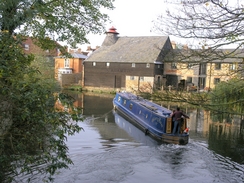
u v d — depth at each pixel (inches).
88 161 403.5
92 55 1672.0
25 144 212.5
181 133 542.6
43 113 192.4
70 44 468.1
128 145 502.3
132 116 745.0
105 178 346.3
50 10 408.5
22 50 234.7
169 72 1491.1
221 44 242.2
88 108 937.5
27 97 183.6
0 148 197.9
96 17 478.3
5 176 221.8
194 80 1403.8
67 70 1860.2
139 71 1477.6
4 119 195.9
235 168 400.5
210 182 348.8
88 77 1636.3
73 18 463.8
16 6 308.7
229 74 284.8
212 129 665.6
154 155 446.6
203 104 281.3
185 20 240.8
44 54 996.6
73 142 503.5
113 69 1557.6
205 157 444.1
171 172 376.2
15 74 201.6
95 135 565.3
